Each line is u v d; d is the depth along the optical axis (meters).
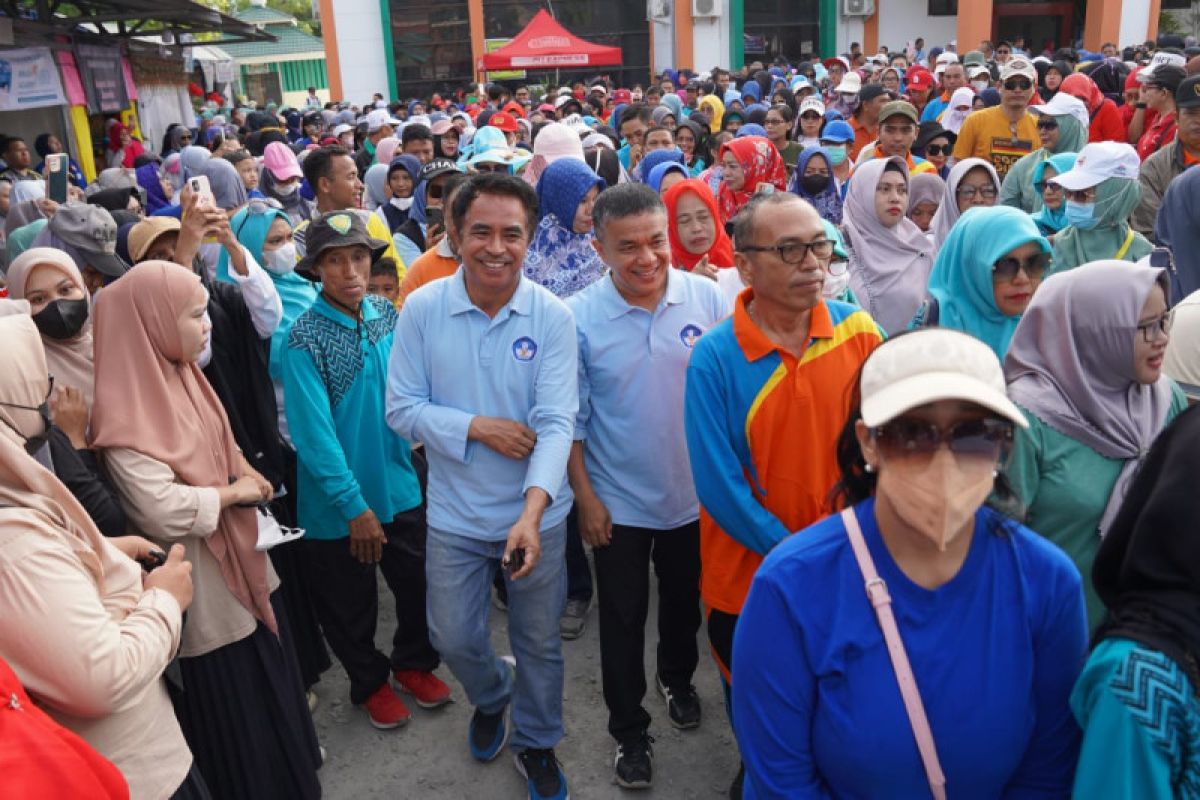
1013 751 1.59
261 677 2.85
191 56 20.31
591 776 3.25
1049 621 1.58
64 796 1.63
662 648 3.46
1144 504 1.50
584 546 4.48
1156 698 1.38
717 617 2.87
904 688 1.55
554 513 2.94
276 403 3.69
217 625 2.72
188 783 2.29
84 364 2.93
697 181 4.07
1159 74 7.12
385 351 3.49
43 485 1.98
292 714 2.92
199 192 3.42
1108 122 8.59
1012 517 1.62
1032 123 6.98
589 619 4.25
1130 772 1.40
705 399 2.62
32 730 1.64
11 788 1.56
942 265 3.30
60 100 12.21
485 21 27.36
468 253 2.75
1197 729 1.38
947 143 7.25
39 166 12.01
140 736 2.11
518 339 2.88
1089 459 2.28
